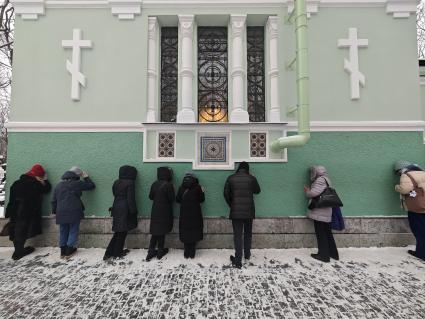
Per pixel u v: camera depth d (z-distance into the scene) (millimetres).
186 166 4617
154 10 4801
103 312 2697
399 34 4730
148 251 4039
